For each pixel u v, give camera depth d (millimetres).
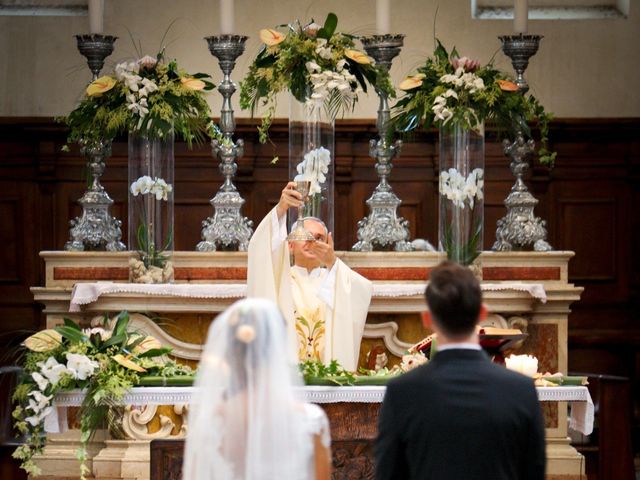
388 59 9211
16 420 8820
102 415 7418
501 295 8969
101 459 8875
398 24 11875
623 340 11320
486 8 12062
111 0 11828
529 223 9500
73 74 11758
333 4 11875
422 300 8836
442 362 4641
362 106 11625
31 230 11531
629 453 9023
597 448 9883
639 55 11867
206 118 9312
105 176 11562
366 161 11578
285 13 11852
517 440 4551
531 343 9227
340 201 11594
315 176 8578
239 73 11805
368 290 8391
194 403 4770
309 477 4637
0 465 8766
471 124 8836
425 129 9211
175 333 8891
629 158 11633
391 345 8969
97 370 7266
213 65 11820
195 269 9195
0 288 11523
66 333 7449
